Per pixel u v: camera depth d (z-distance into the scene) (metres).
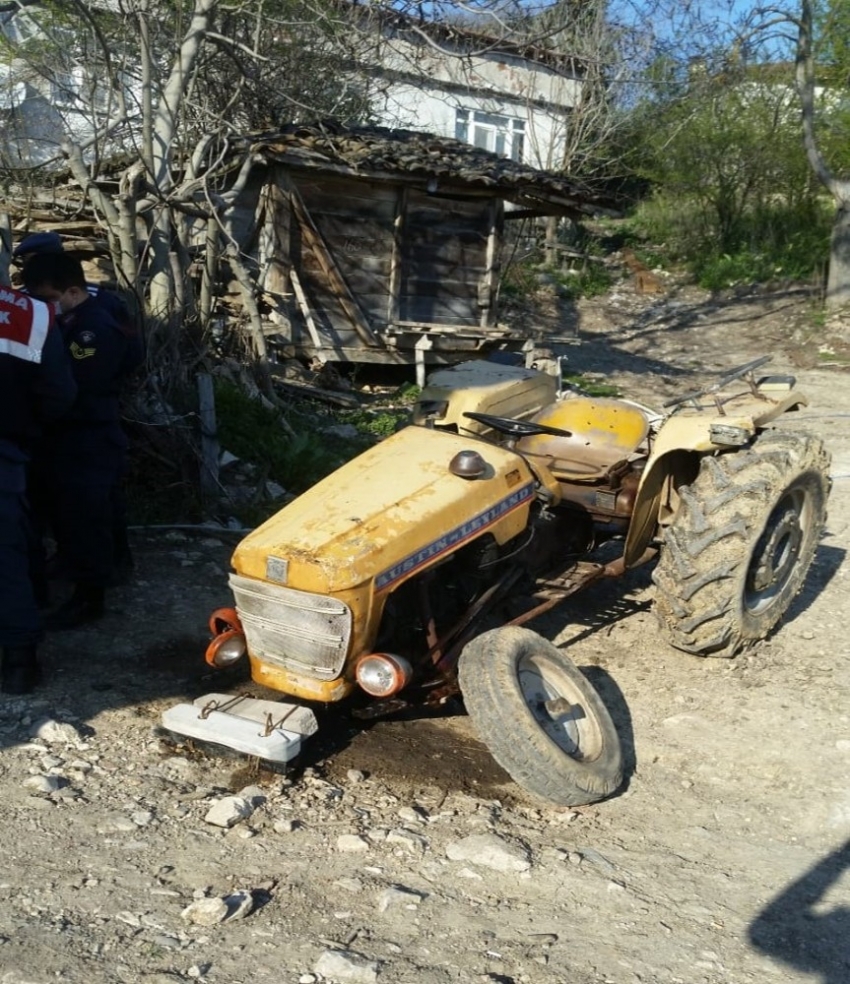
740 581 4.56
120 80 9.37
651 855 3.45
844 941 3.02
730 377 5.11
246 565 3.77
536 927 2.97
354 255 12.61
